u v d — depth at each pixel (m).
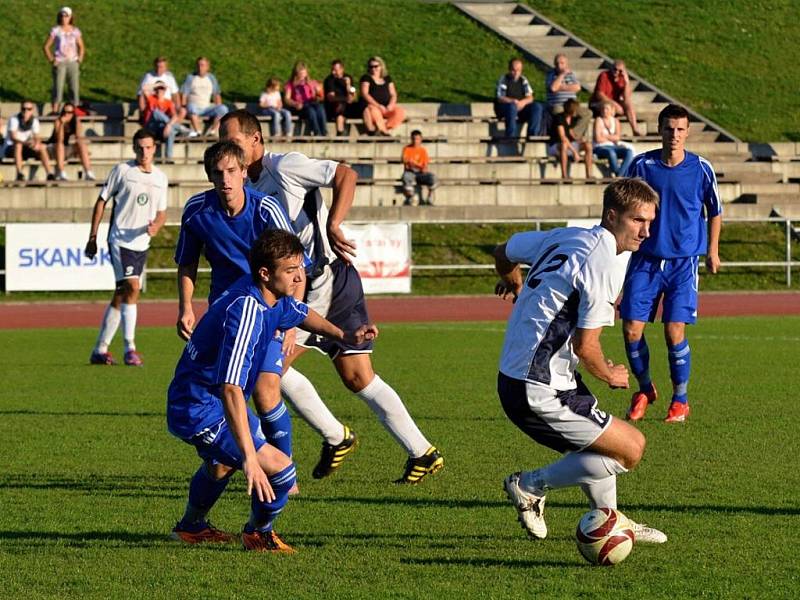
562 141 80.06
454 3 108.12
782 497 20.55
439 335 49.25
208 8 104.25
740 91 98.50
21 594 15.07
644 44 103.69
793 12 110.81
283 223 19.92
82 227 63.56
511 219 69.75
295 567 16.31
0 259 66.44
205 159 19.64
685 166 28.62
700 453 24.53
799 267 71.56
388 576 15.86
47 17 99.56
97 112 85.31
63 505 20.23
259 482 15.43
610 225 16.88
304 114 82.50
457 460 24.02
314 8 105.94
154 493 21.19
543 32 104.25
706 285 68.69
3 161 76.00
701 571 16.06
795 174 86.19
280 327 16.75
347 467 23.61
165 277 66.88
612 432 16.83
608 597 14.87
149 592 15.13
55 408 30.83
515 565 16.45
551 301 16.61
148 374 37.69
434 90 94.12
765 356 41.22
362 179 77.81
